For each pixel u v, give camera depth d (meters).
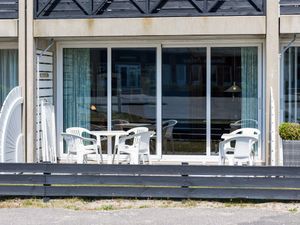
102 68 23.61
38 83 22.16
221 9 21.44
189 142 23.08
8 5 22.45
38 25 21.83
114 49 23.52
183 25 21.31
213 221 14.95
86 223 14.88
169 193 16.97
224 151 19.88
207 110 22.97
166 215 15.57
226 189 16.78
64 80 23.89
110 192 17.11
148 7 21.58
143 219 15.21
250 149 19.56
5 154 19.78
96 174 17.22
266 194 16.69
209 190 16.86
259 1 21.31
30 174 17.38
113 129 23.61
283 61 22.75
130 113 23.45
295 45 22.70
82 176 17.16
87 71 23.70
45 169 17.28
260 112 22.73
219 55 22.91
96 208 16.39
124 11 21.83
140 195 17.06
